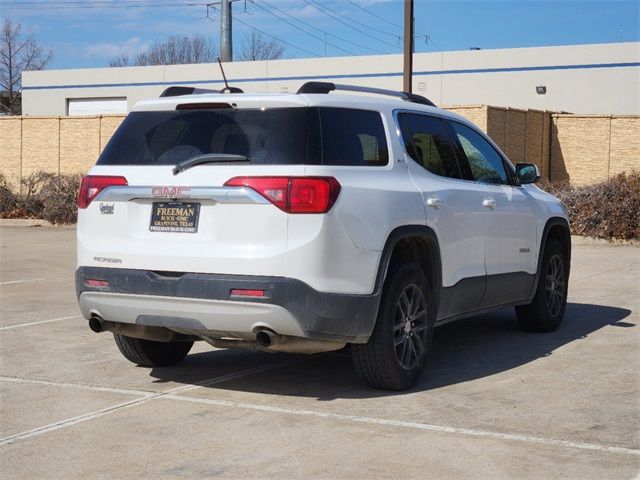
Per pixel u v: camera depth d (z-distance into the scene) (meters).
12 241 20.14
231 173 5.83
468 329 8.98
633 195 19.11
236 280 5.71
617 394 6.28
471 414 5.78
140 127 6.38
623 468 4.73
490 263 7.53
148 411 5.90
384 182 6.24
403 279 6.28
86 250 6.32
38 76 54.22
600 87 39.50
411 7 20.72
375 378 6.27
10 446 5.18
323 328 5.75
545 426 5.49
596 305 10.39
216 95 6.23
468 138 7.70
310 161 5.77
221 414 5.82
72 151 33.62
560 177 31.17
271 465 4.81
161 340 6.48
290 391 6.44
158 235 6.04
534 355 7.66
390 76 44.34
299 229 5.67
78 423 5.63
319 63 46.03
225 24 48.84
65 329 8.91
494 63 41.59
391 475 4.63
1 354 7.71
